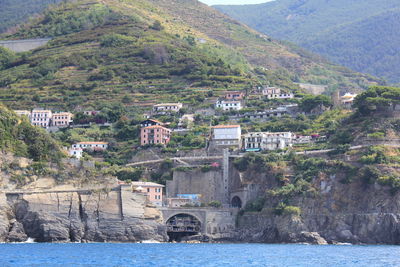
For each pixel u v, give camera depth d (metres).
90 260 189.00
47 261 183.88
